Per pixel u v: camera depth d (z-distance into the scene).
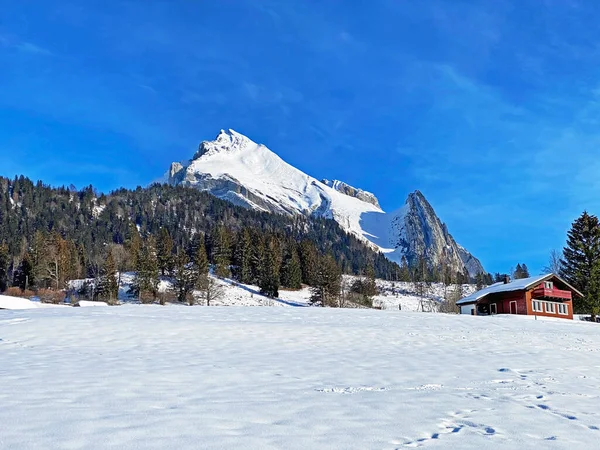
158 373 11.79
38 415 7.50
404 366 14.90
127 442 6.33
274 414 8.11
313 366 14.18
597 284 58.38
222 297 79.94
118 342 17.77
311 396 9.79
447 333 25.17
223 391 9.97
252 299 82.38
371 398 9.81
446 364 15.61
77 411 7.82
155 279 80.31
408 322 30.28
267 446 6.39
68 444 6.17
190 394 9.51
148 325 21.78
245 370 12.90
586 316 64.12
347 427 7.50
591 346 22.72
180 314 29.14
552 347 21.64
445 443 6.88
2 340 17.47
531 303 54.91
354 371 13.57
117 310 30.36
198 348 17.14
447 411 8.86
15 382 10.16
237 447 6.29
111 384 10.17
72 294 78.56
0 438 6.33
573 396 10.84
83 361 13.52
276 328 23.11
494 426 7.93
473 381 12.59
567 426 8.09
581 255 61.00
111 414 7.70
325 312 34.75
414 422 7.97
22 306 35.94
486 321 33.53
